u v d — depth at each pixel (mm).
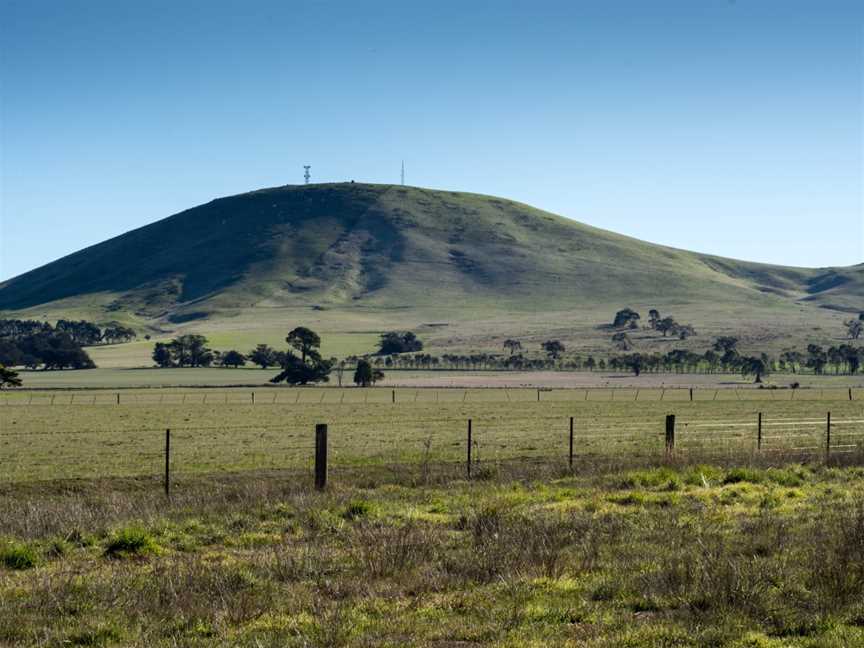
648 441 41688
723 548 14938
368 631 11078
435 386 139250
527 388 131750
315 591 13023
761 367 183000
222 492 24203
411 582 13305
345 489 23875
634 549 15359
